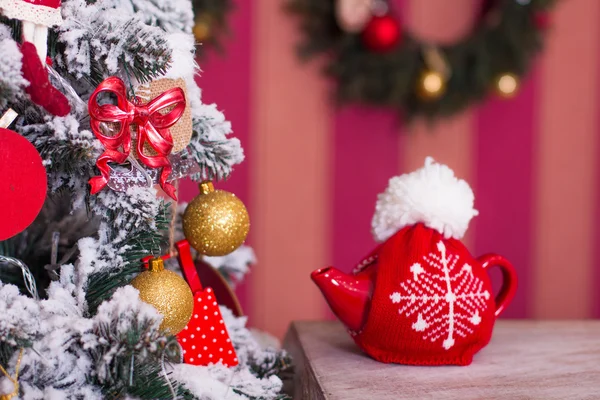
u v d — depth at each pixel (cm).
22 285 112
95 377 97
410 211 115
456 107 211
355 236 225
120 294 97
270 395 107
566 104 229
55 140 97
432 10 223
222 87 216
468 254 116
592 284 234
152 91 105
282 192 222
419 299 111
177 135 106
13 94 91
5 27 96
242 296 224
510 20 204
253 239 222
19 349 95
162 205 108
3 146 94
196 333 111
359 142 223
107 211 103
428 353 113
